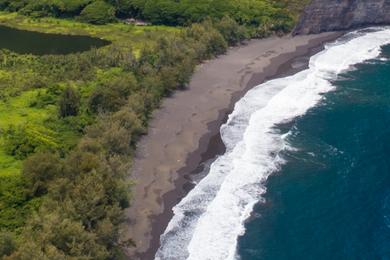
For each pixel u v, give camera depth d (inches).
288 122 4682.6
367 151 4222.4
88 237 2844.5
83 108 4490.7
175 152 4185.5
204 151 4220.0
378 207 3577.8
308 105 5009.8
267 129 4559.5
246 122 4682.6
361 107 4958.2
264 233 3326.8
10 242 2709.2
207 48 6072.8
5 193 3243.1
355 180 3858.3
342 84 5482.3
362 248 3221.0
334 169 3983.8
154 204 3565.5
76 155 3479.3
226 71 5748.0
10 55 6003.9
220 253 3147.1
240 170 3959.2
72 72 5280.5
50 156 3454.7
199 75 5610.2
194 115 4771.2
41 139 3932.1
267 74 5703.7
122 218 3270.2
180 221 3410.4
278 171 3954.2
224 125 4621.1
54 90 4776.1
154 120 4643.2
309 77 5634.8
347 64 6008.9
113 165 3533.5
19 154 3752.5
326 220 3454.7
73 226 2834.6
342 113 4845.0
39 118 4318.4
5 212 3100.4
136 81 4886.8
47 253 2625.5
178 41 5890.8
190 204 3575.3
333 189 3759.8
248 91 5280.5
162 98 5034.5
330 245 3248.0
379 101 5078.7
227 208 3535.9
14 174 3494.1
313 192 3722.9
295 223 3422.7
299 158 4124.0
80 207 3031.5
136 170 3917.3
